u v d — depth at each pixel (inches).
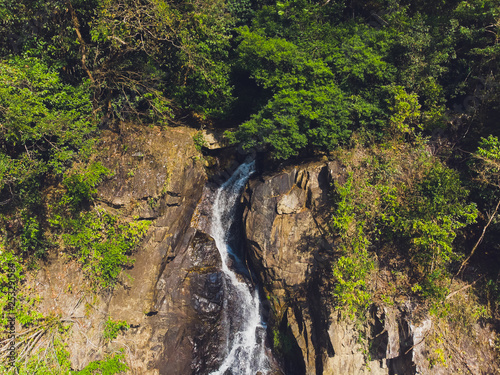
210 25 732.0
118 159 687.7
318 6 749.3
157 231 682.2
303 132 673.0
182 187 706.2
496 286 618.5
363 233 609.0
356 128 684.1
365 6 776.9
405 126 649.0
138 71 713.6
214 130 775.7
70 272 647.1
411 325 580.7
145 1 658.8
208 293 695.7
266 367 684.1
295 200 663.8
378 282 614.5
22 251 631.8
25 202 620.7
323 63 685.9
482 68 685.9
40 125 576.4
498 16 651.5
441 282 602.9
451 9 751.1
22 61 608.1
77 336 627.2
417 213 607.2
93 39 617.9
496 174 588.1
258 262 681.6
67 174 649.6
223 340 691.4
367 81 697.6
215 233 768.9
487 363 594.9
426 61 683.4
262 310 714.2
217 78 758.5
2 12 586.2
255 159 778.8
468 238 643.5
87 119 679.1
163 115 722.2
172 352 663.1
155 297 674.2
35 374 586.9
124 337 649.6
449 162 671.8
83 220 646.5
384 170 637.3
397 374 590.2
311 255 653.3
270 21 734.5
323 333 619.8
